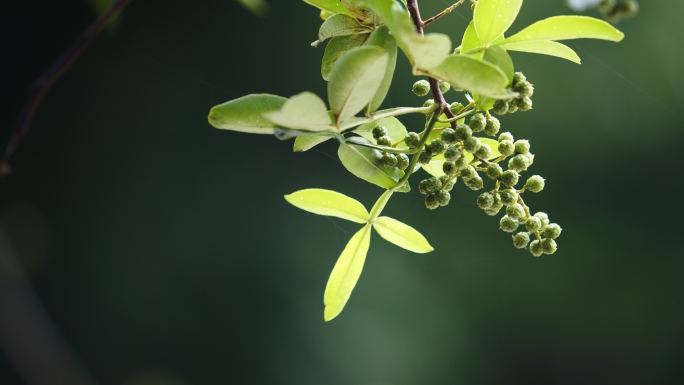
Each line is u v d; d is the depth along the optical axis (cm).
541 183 156
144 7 688
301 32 690
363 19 146
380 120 159
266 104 126
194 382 660
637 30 551
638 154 603
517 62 574
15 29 695
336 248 670
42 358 178
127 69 710
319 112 117
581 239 637
